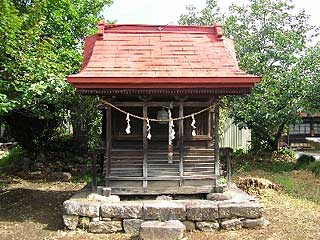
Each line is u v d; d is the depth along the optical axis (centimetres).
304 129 3956
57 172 1759
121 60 1046
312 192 1394
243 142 2427
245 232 938
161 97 1048
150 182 1044
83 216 964
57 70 1255
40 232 966
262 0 2031
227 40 1259
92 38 1210
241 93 1011
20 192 1423
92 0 1941
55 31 1513
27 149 1906
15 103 1155
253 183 1434
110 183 1041
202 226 947
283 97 1831
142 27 1155
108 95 1027
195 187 1045
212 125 1081
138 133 1063
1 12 1009
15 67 1122
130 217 952
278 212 1119
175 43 1122
